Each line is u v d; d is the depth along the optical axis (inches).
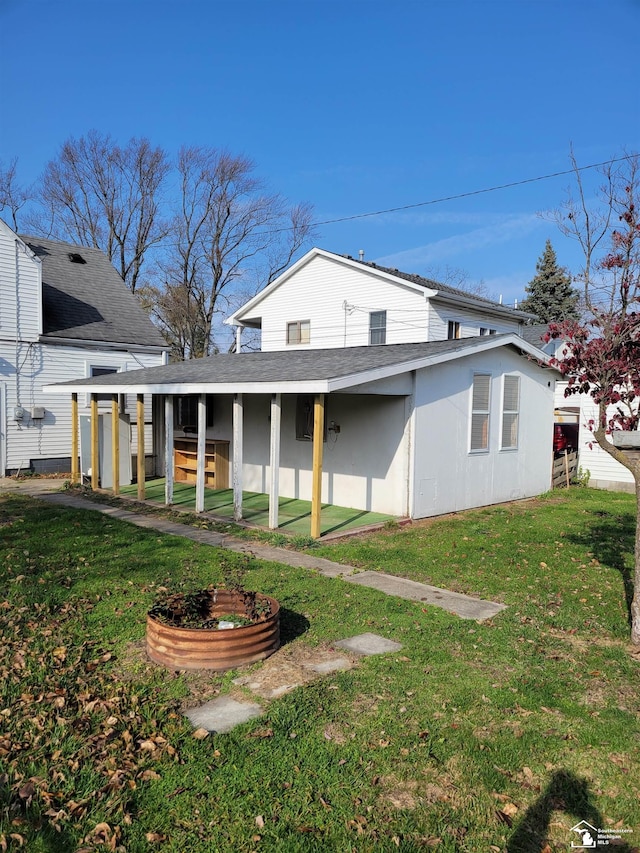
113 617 200.2
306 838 101.7
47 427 618.2
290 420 456.1
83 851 98.0
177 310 1413.6
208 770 119.1
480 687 155.6
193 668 163.5
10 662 165.9
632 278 181.9
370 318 724.7
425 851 99.8
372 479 400.2
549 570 267.9
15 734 130.7
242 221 1451.8
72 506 414.6
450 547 307.7
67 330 642.2
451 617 206.7
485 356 435.8
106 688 152.2
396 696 150.3
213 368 456.8
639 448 195.9
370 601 220.8
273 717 139.0
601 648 182.2
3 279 580.7
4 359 585.3
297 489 452.8
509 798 113.4
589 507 444.1
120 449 516.7
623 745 130.2
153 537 315.9
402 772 120.0
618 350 186.5
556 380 523.2
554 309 1333.7
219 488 498.3
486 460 444.1
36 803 108.5
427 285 754.8
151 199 1406.3
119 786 113.7
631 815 109.7
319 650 178.4
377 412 396.2
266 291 829.2
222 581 237.3
